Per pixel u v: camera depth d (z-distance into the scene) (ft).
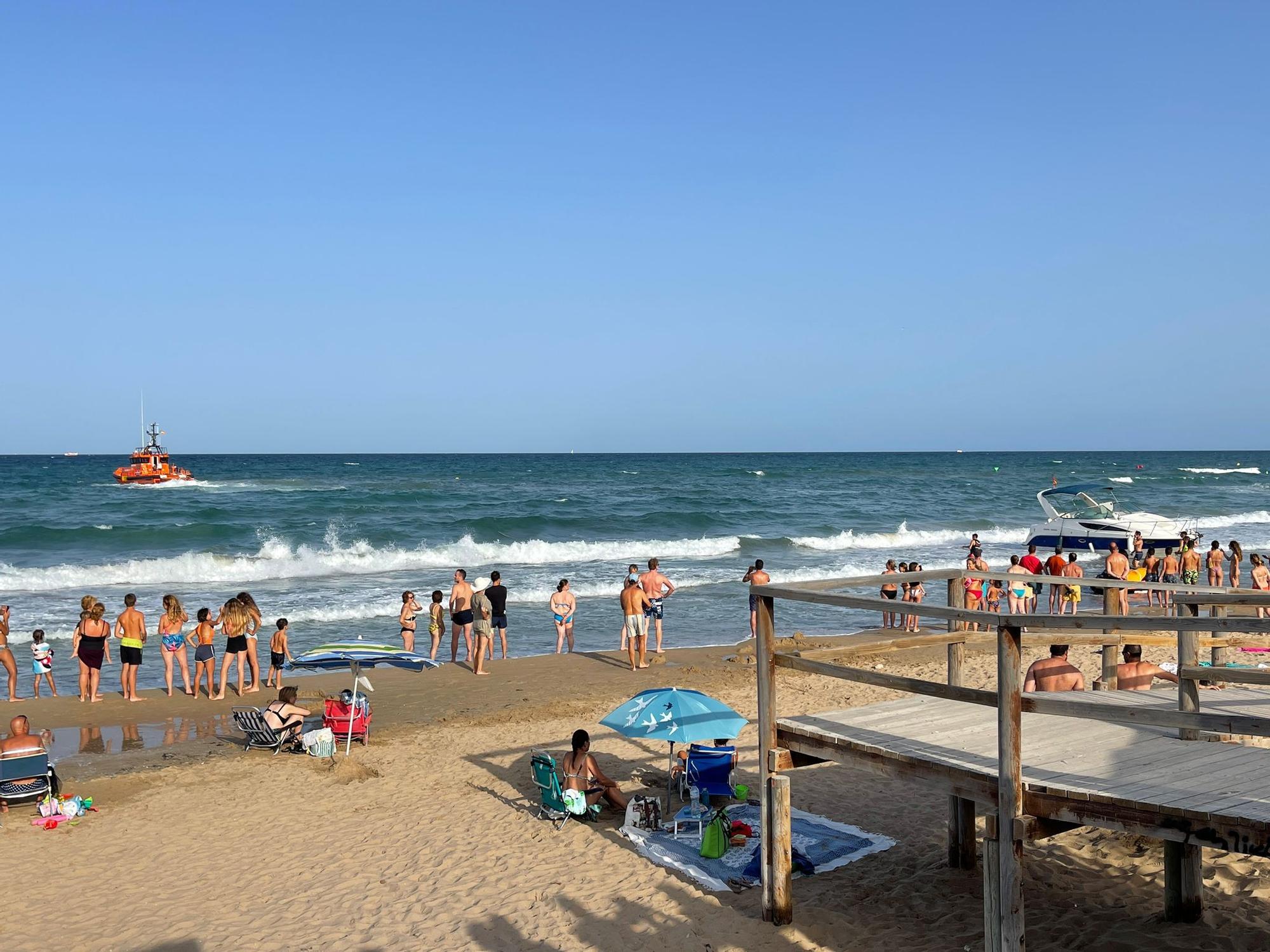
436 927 24.35
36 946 24.26
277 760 40.70
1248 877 23.36
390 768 39.09
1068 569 71.20
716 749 33.14
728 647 65.36
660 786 35.22
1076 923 21.90
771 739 22.48
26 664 61.21
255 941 24.08
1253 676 20.47
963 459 606.96
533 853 29.12
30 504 164.55
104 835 32.22
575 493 206.49
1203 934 20.70
